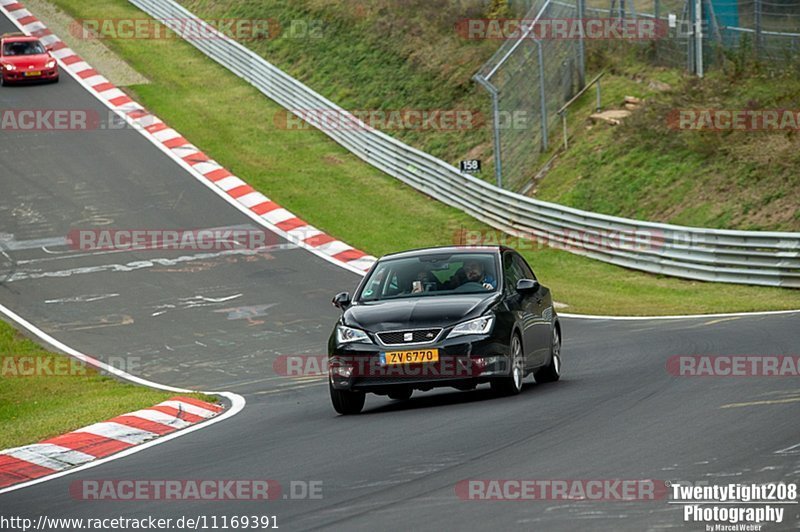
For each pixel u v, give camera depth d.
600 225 100.19
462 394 48.38
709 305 81.81
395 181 125.81
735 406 37.03
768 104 107.69
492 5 146.75
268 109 146.88
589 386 45.84
